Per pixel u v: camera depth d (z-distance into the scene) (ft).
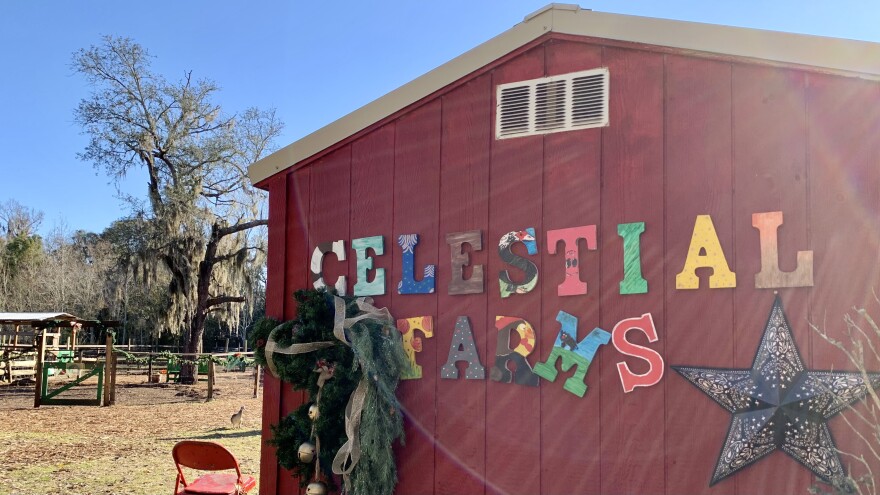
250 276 83.05
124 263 78.43
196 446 15.71
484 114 13.82
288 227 15.57
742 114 11.68
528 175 13.25
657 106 12.32
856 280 10.62
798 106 11.29
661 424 11.70
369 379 13.34
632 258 12.12
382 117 14.69
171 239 76.64
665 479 11.58
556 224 12.91
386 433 13.37
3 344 76.84
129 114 78.79
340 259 14.74
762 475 10.95
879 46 10.63
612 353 12.19
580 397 12.35
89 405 54.39
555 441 12.48
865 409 10.37
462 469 13.25
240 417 40.93
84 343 116.57
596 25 12.76
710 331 11.51
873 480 9.75
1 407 52.49
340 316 13.57
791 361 10.88
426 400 13.73
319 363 13.64
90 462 28.53
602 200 12.57
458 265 13.57
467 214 13.71
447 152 14.06
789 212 11.17
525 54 13.55
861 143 10.82
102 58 77.61
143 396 63.57
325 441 13.98
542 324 12.81
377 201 14.64
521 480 12.70
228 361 64.59
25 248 128.06
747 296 11.32
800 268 10.91
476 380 13.28
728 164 11.68
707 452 11.34
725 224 11.59
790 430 10.78
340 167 15.15
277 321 14.90
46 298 121.19
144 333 119.85
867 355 10.45
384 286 14.28
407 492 13.67
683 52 12.16
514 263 13.07
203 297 78.18
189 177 79.20
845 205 10.82
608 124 12.68
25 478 25.20
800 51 11.16
